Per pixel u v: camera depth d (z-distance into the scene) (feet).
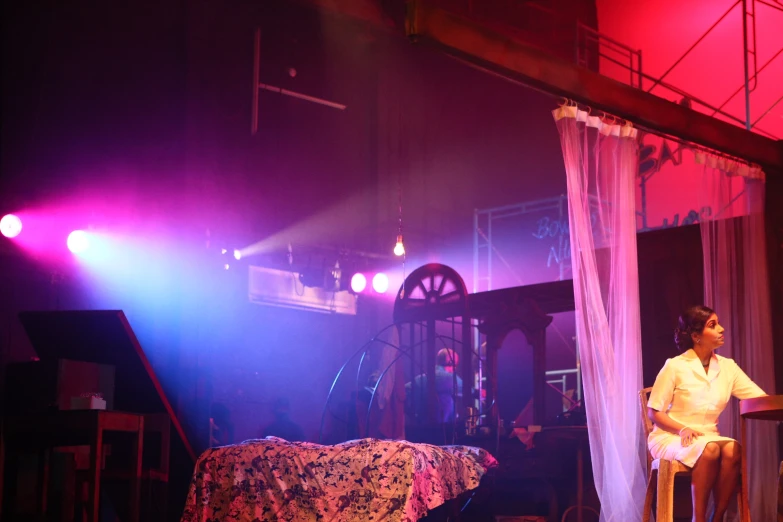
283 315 39.55
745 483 15.94
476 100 47.34
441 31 17.07
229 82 36.01
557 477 23.25
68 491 18.98
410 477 16.67
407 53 43.88
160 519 18.78
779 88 39.14
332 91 42.24
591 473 22.99
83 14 32.58
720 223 24.48
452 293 28.27
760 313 24.35
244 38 36.99
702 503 16.05
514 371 39.19
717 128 23.45
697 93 40.91
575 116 19.99
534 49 18.92
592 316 19.75
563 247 41.75
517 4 40.29
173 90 33.83
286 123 39.91
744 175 25.07
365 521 16.52
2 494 17.25
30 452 18.97
